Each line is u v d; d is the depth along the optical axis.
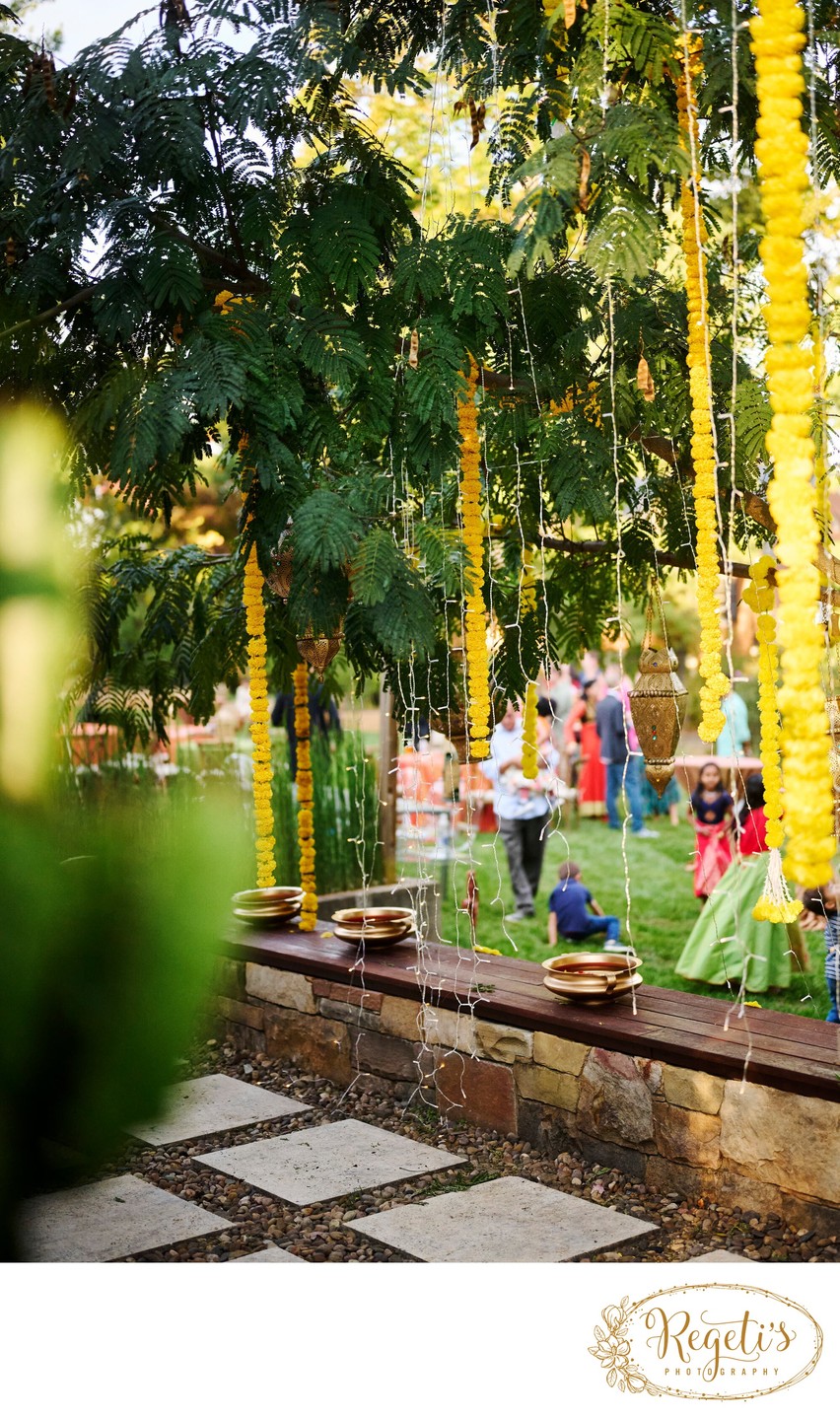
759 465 3.61
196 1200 3.58
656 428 3.71
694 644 11.81
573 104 2.86
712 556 2.91
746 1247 3.18
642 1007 3.88
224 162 3.56
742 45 2.87
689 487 4.03
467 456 3.71
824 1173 3.18
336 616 3.77
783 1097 3.26
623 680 10.93
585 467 3.63
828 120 3.00
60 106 3.30
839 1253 3.10
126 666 4.62
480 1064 4.08
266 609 4.75
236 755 5.33
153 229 3.37
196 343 3.29
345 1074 4.57
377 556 3.51
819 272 2.48
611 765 11.09
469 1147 3.97
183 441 3.60
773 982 5.91
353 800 7.03
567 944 7.10
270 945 4.90
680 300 3.70
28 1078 0.26
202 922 0.27
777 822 3.21
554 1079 3.86
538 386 3.82
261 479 3.44
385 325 3.57
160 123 3.23
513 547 4.58
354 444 3.62
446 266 3.43
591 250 2.59
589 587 4.71
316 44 3.27
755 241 3.01
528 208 2.58
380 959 4.64
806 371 1.60
